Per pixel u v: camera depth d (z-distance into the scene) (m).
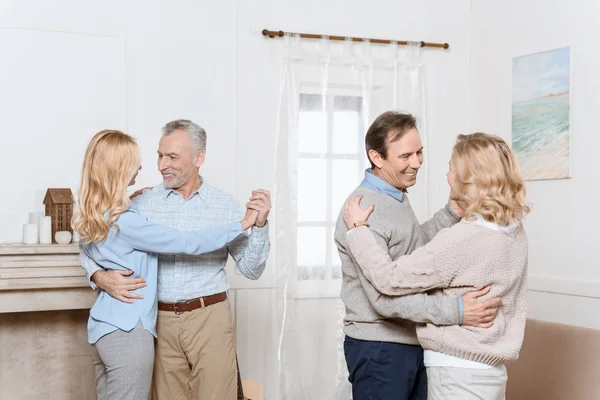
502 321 2.08
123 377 2.46
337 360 4.19
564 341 2.86
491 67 4.32
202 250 2.56
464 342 2.04
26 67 3.62
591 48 3.53
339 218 2.45
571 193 3.63
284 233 4.12
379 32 4.37
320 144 4.21
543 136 3.83
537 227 3.87
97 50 3.76
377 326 2.32
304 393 4.12
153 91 3.88
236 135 4.05
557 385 2.81
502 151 2.08
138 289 2.53
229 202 2.84
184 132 2.71
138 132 3.84
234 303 4.02
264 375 4.07
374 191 2.38
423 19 4.47
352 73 4.28
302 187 4.17
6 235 3.57
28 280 3.19
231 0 4.05
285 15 4.17
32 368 3.51
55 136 3.67
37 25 3.63
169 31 3.92
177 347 2.68
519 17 4.06
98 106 3.76
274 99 4.13
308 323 4.16
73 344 3.57
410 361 2.33
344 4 4.30
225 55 4.03
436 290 2.16
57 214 3.40
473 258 2.03
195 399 2.73
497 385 2.07
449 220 2.52
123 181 2.48
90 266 2.59
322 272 4.18
